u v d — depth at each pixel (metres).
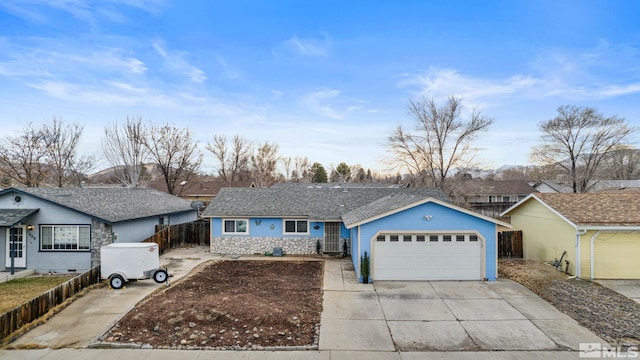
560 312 10.55
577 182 38.56
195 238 23.55
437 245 14.20
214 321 9.61
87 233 16.98
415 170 40.28
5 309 11.41
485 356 7.98
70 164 37.00
